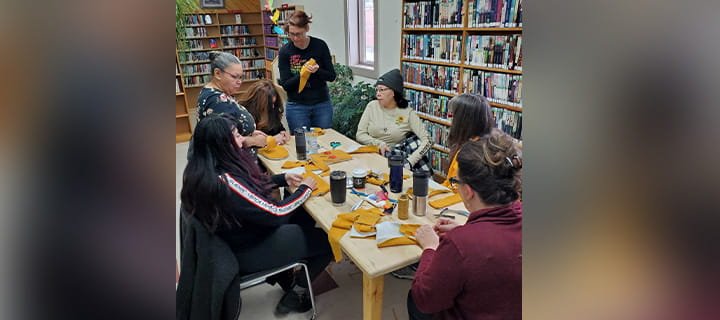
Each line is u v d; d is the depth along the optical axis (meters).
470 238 1.07
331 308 2.17
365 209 1.76
